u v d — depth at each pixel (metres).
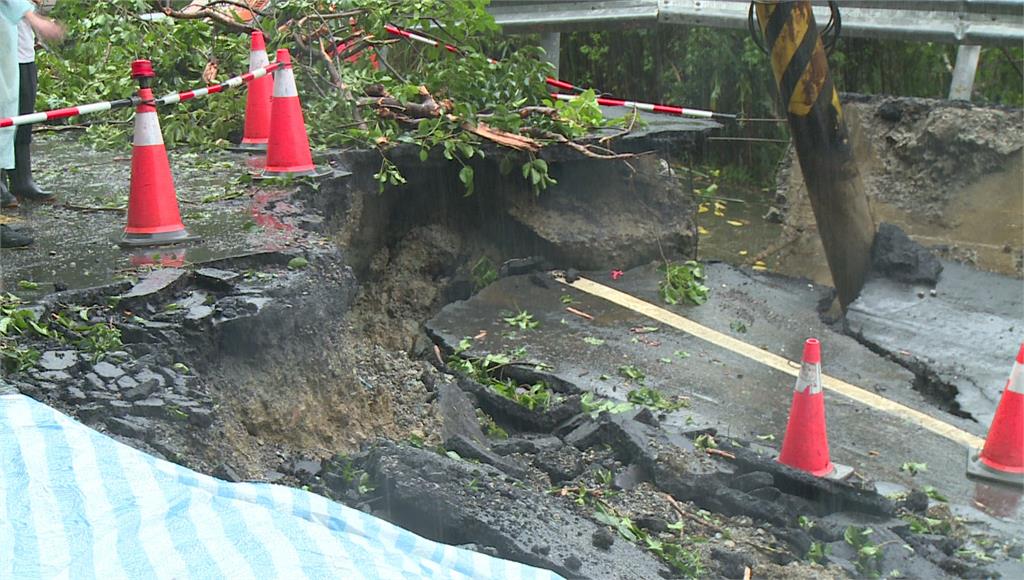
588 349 6.75
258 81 7.70
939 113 9.11
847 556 4.49
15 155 6.16
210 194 6.48
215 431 4.18
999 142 8.77
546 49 10.41
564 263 8.19
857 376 6.59
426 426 5.24
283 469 4.44
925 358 6.87
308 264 5.23
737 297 7.81
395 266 7.89
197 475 2.80
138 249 5.37
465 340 6.82
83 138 8.00
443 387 5.57
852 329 7.34
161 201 5.47
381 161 7.55
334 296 5.23
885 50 11.99
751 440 5.61
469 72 8.13
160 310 4.72
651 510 4.72
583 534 4.18
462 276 8.02
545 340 6.87
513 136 7.84
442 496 4.11
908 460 5.52
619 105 9.00
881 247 8.12
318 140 7.60
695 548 4.39
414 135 7.71
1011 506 5.08
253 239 5.53
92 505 2.54
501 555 3.91
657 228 8.45
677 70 12.38
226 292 4.91
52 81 8.73
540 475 5.00
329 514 2.72
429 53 8.71
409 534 2.71
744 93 11.85
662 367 6.52
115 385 4.05
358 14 8.55
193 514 2.47
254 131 7.73
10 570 2.20
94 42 8.66
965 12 8.79
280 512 2.55
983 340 7.09
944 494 5.18
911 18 9.04
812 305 7.80
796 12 7.59
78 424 3.02
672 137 8.66
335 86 7.93
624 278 8.07
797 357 6.79
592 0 10.02
